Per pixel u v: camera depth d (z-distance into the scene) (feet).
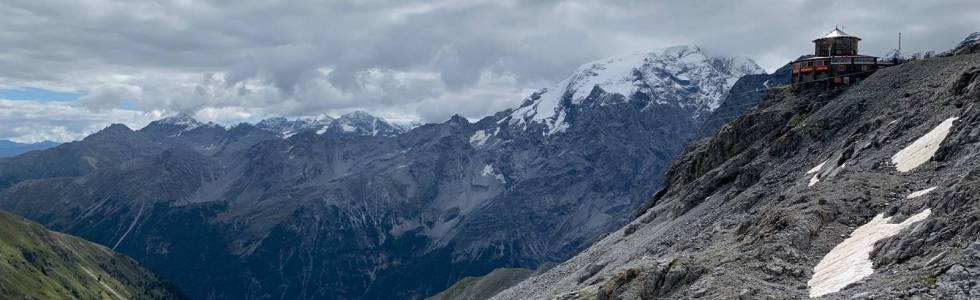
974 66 343.67
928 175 267.80
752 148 515.09
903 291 164.14
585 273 456.86
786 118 529.04
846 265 209.56
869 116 425.28
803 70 552.41
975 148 254.88
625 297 258.78
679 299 226.58
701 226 417.49
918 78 433.48
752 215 350.84
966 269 161.17
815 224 251.39
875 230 231.91
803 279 216.74
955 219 189.88
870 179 286.05
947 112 319.06
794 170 417.28
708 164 584.81
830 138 433.48
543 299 453.17
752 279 219.20
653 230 500.33
